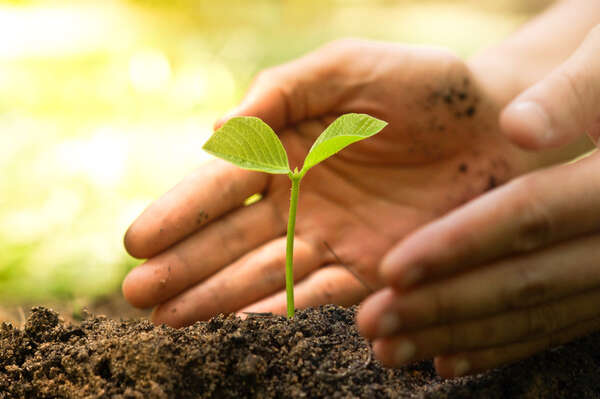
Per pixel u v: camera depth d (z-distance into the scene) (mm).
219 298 612
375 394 505
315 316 548
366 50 653
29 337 549
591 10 750
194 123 1621
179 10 2787
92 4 2809
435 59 648
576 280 485
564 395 513
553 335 514
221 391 503
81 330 552
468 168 684
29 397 519
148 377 503
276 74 654
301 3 3039
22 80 1888
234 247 625
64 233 1031
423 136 666
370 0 3506
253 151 516
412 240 470
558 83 493
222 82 1890
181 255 610
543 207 476
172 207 604
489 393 508
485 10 3318
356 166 668
